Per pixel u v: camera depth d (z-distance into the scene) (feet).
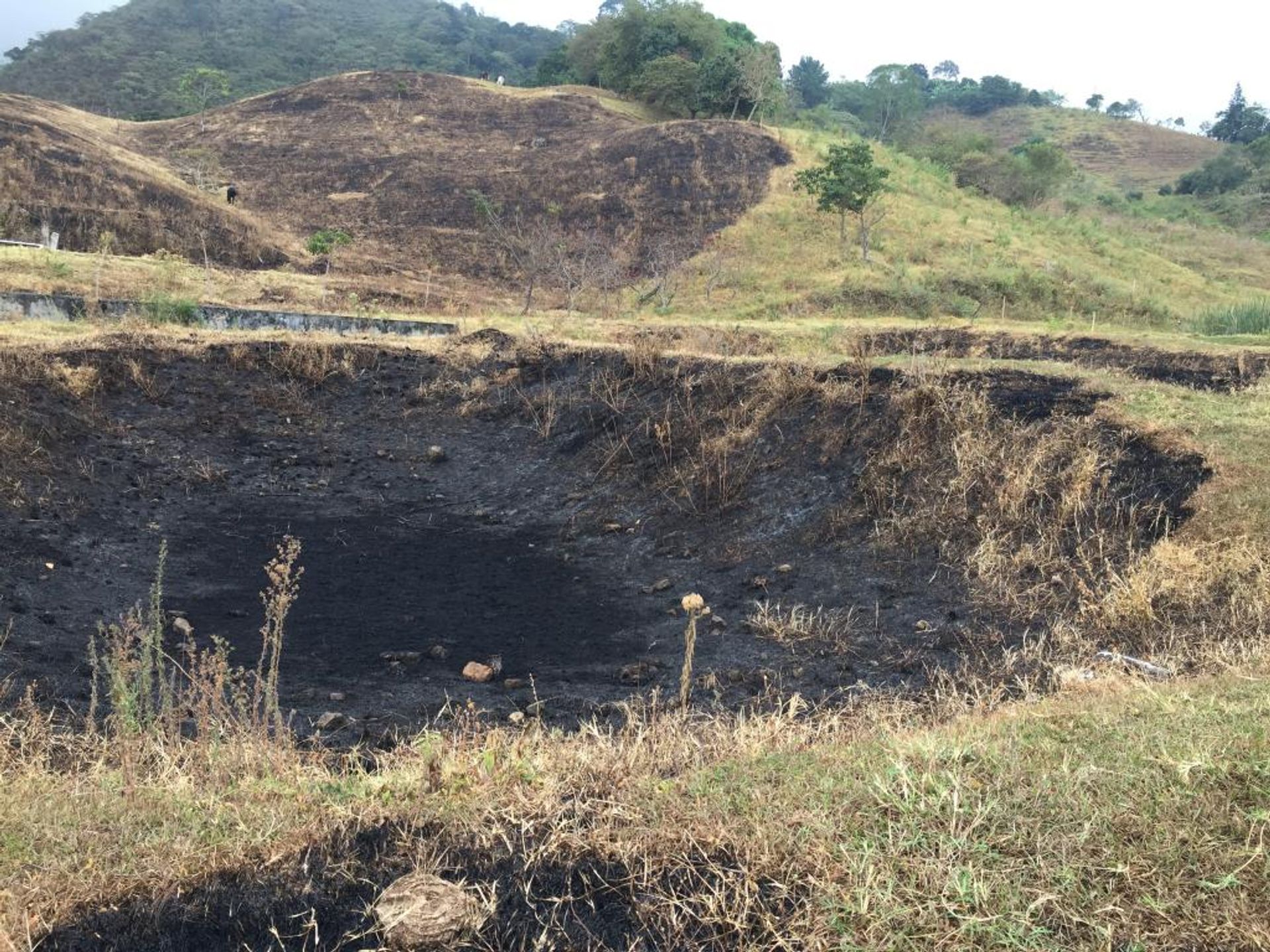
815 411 33.01
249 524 32.04
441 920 9.78
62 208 99.45
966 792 10.73
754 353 57.77
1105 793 10.50
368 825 10.99
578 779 12.00
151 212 105.81
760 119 157.28
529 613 25.30
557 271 107.76
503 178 137.90
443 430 42.19
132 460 35.42
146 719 14.49
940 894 9.32
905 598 24.44
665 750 13.82
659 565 28.91
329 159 147.64
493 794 11.62
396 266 114.62
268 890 10.32
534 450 39.37
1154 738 11.57
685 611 24.95
